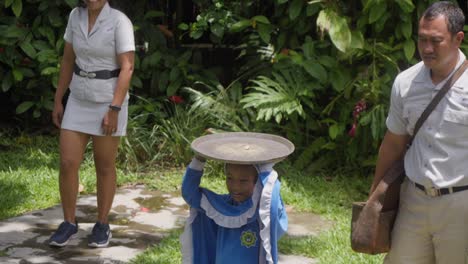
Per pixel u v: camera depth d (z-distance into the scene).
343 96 7.26
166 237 5.42
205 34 9.00
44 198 6.25
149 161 7.34
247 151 3.51
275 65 7.43
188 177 3.57
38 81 8.02
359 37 7.00
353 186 6.79
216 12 7.88
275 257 3.50
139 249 5.23
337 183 6.85
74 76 5.02
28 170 6.89
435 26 3.12
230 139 3.73
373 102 6.98
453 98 3.20
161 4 8.91
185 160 7.35
